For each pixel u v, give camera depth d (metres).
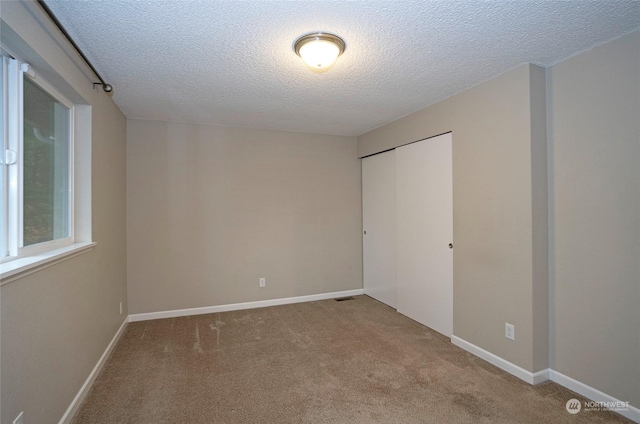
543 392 2.09
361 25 1.72
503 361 2.37
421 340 2.91
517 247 2.26
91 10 1.56
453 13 1.62
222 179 3.77
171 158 3.58
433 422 1.81
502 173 2.36
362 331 3.13
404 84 2.55
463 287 2.71
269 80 2.45
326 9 1.58
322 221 4.26
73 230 2.15
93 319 2.25
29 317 1.43
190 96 2.79
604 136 1.93
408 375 2.31
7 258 1.46
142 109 3.13
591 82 1.99
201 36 1.82
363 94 2.77
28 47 1.44
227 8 1.56
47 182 1.86
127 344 2.84
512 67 2.26
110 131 2.75
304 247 4.16
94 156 2.31
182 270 3.62
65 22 1.66
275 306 3.96
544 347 2.22
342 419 1.84
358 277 4.45
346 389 2.14
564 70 2.13
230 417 1.86
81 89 2.05
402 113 3.34
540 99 2.21
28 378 1.42
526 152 2.19
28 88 1.66
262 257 3.95
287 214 4.07
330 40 1.82
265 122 3.66
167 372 2.36
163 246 3.55
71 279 1.88
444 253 2.99
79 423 1.80
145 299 3.48
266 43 1.90
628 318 1.84
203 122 3.64
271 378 2.28
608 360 1.92
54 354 1.66
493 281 2.44
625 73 1.83
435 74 2.36
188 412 1.90
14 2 1.31
